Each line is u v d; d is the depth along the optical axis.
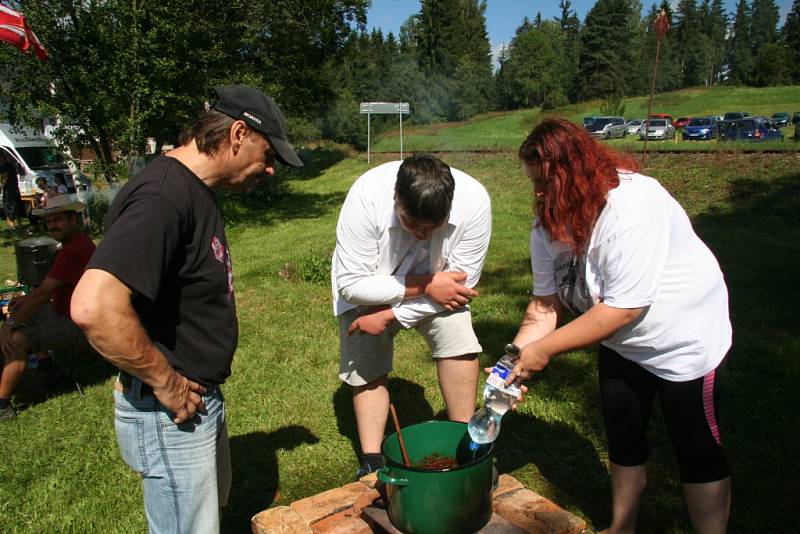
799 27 76.44
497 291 6.41
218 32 13.84
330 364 4.59
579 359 4.36
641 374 2.22
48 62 11.69
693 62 85.69
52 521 2.82
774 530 2.56
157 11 12.20
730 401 3.69
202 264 1.85
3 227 13.15
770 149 13.59
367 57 56.97
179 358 1.88
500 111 63.19
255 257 9.02
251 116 1.85
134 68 12.12
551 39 80.50
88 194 14.00
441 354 2.76
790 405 3.62
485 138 34.81
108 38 11.84
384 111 22.88
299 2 16.92
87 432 3.68
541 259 2.32
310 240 10.23
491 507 2.03
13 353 3.84
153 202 1.68
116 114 12.33
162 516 1.96
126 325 1.63
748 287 6.48
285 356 4.78
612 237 1.92
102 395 4.27
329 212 14.91
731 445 3.22
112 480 3.16
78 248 4.18
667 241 1.96
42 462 3.34
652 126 30.19
